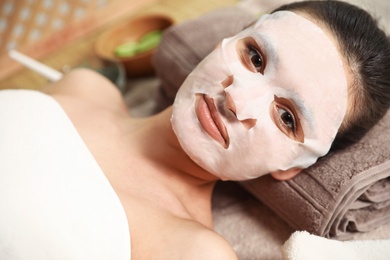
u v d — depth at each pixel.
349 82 0.73
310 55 0.71
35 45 1.55
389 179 0.80
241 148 0.73
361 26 0.76
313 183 0.79
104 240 0.66
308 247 0.71
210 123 0.73
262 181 0.86
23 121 0.75
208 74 0.75
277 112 0.72
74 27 1.60
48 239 0.64
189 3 1.67
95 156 0.82
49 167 0.69
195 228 0.71
